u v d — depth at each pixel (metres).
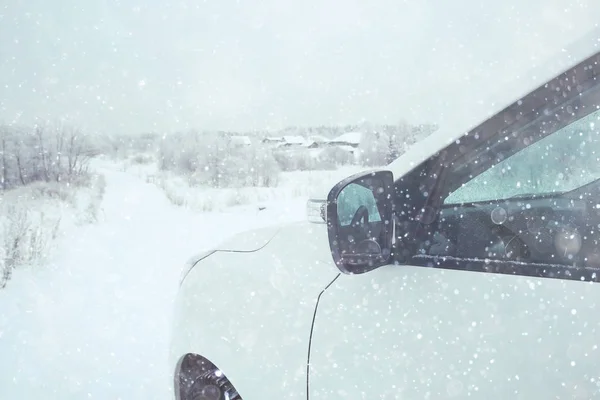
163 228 9.70
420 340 1.16
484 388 1.04
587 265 1.07
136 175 19.69
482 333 1.08
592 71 1.14
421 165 1.37
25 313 4.66
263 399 1.44
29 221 8.52
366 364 1.23
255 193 14.86
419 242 1.32
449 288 1.19
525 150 1.24
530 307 1.05
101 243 7.99
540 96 1.20
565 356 0.97
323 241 1.56
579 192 1.17
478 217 1.26
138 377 3.30
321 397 1.30
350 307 1.32
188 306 1.77
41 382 3.24
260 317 1.51
